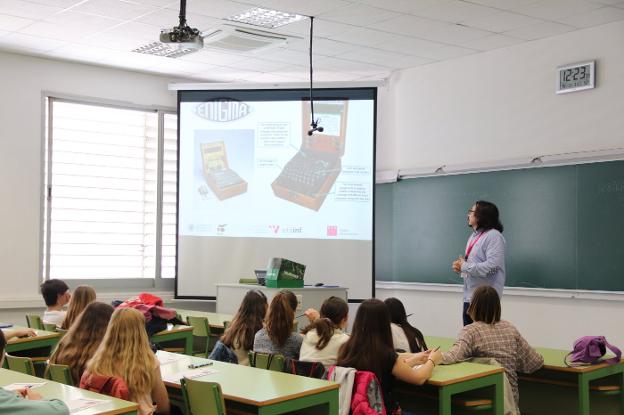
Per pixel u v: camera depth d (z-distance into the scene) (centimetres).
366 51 687
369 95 731
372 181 727
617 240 581
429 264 733
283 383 316
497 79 675
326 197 733
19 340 465
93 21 589
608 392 420
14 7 554
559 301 620
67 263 727
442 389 337
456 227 709
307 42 651
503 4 541
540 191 636
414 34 626
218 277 744
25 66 699
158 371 311
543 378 436
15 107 692
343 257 729
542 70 637
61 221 724
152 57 707
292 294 430
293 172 739
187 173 752
